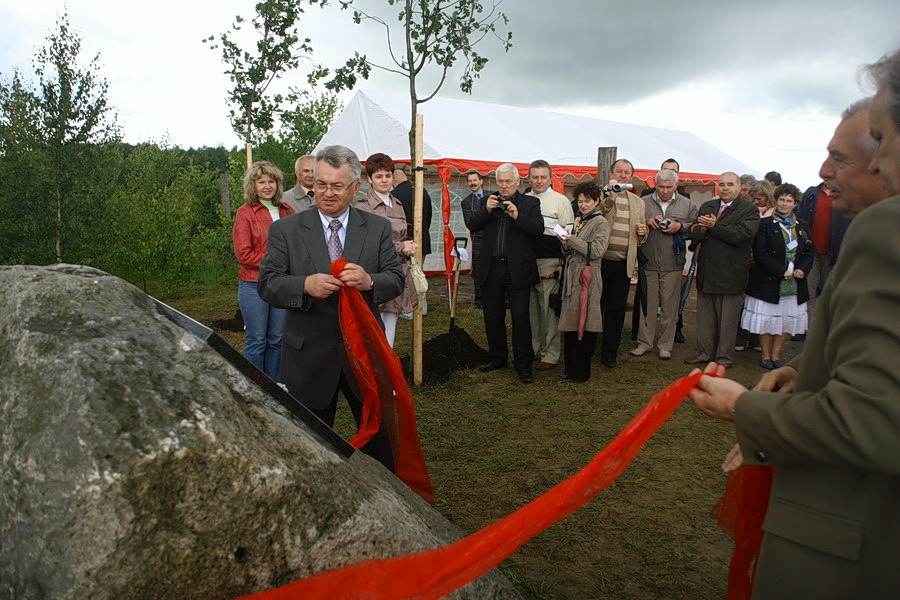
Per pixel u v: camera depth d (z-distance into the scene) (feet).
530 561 10.00
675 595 9.15
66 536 3.91
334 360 9.77
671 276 22.31
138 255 32.73
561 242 19.38
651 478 12.98
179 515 4.17
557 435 15.38
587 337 19.33
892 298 3.43
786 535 4.09
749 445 4.15
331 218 10.12
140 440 4.11
